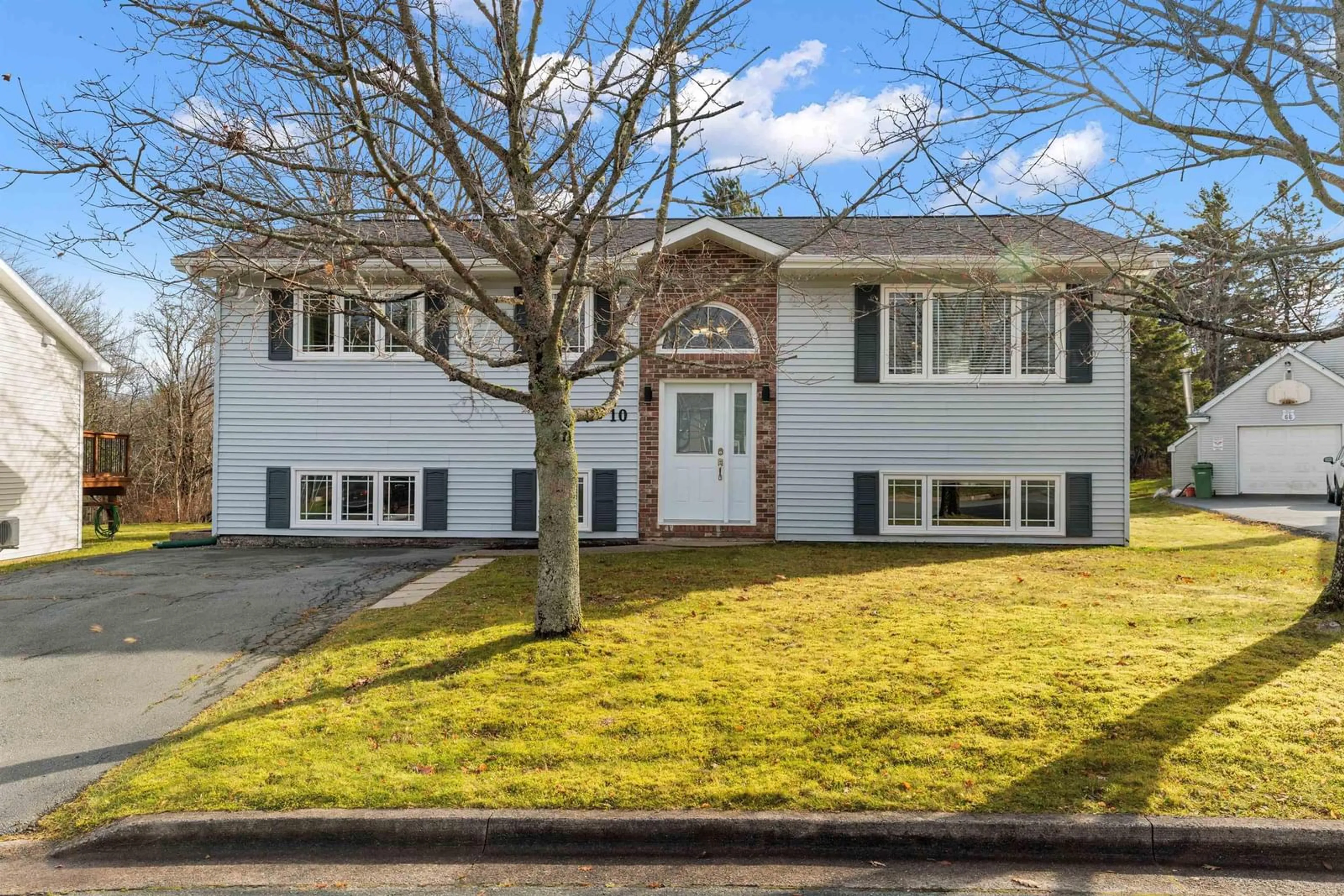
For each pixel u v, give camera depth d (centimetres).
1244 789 388
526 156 613
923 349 1196
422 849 381
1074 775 403
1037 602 756
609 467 1223
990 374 1187
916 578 889
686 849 376
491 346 1090
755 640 625
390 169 560
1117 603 744
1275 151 580
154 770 436
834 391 1203
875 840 371
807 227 1322
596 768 421
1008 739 440
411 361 1248
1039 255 665
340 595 854
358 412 1252
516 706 497
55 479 1495
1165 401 3459
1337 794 381
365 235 641
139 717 534
